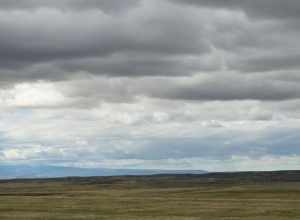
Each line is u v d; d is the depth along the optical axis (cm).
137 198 10894
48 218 6888
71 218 6881
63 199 10725
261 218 6700
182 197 11175
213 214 7219
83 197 11525
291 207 8094
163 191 14862
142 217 6925
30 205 8994
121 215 7219
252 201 9525
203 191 14025
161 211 7706
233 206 8369
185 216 7006
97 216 7094
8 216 7144
